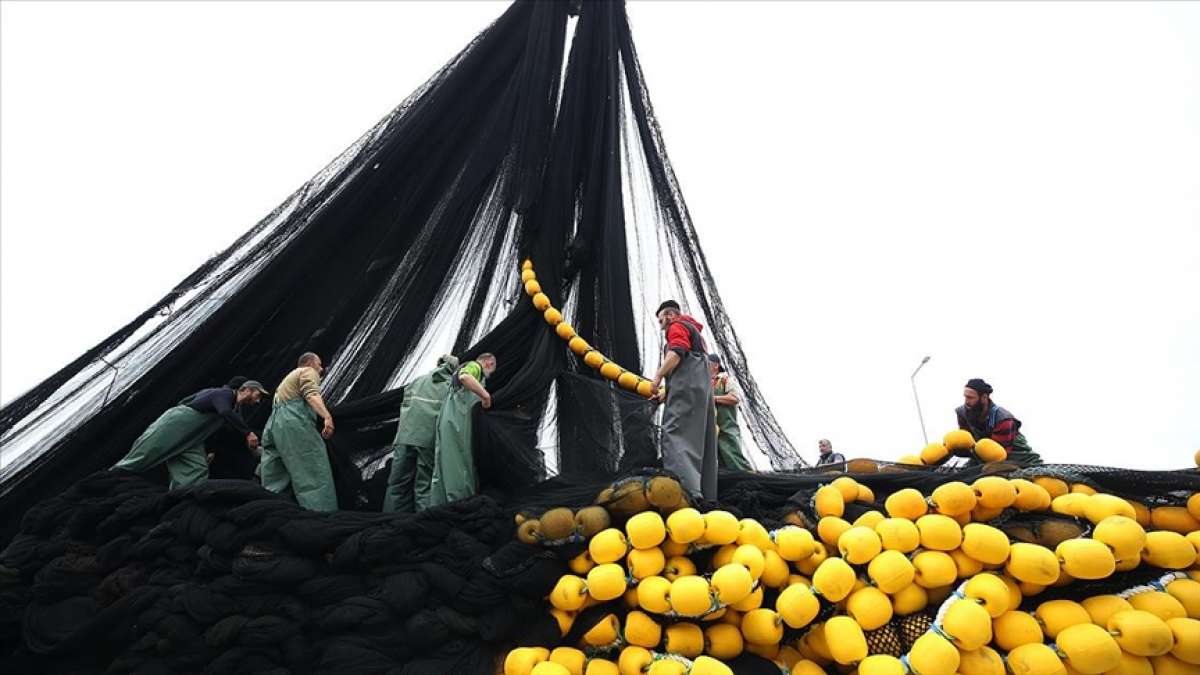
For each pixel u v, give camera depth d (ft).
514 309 22.59
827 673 13.41
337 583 14.07
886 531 13.06
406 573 13.91
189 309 22.02
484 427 17.47
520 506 14.97
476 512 14.46
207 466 19.43
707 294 25.50
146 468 18.39
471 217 24.11
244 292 21.30
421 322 22.88
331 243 22.67
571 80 26.35
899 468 18.49
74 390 21.07
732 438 24.66
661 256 25.00
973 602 12.05
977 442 19.94
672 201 25.91
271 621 13.67
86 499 17.20
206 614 13.87
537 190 23.72
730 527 13.17
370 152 24.41
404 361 22.62
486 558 13.73
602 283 23.12
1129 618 11.86
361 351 22.40
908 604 12.72
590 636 13.24
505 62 26.23
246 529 14.48
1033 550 12.44
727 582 12.21
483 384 19.15
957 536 12.80
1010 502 13.34
